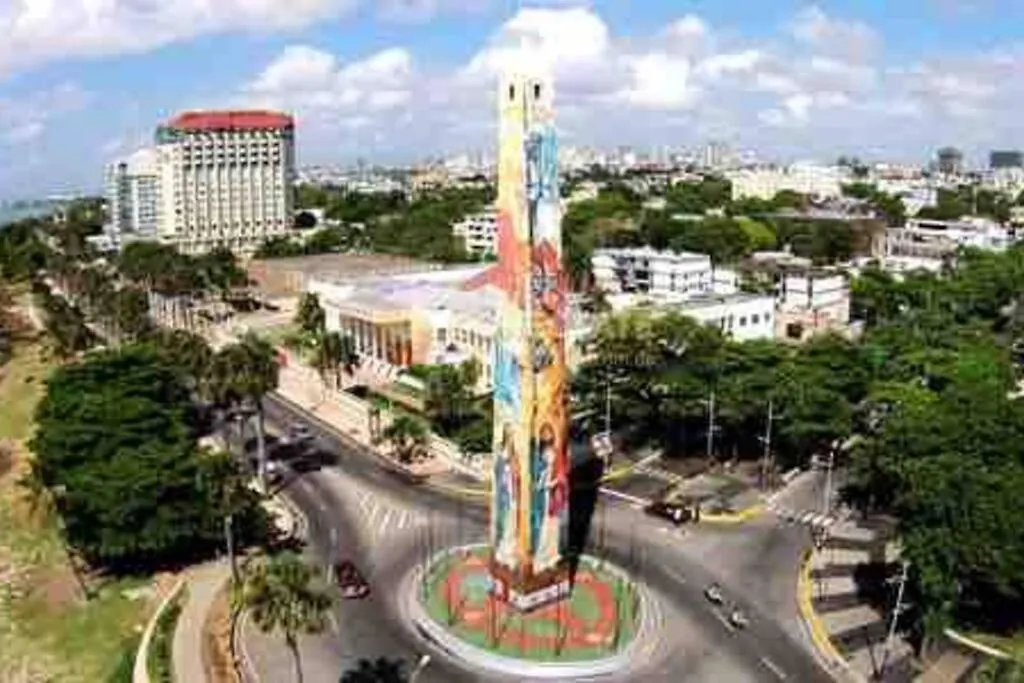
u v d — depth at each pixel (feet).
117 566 406.62
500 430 349.20
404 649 332.39
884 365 573.74
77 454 416.87
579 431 549.13
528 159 319.88
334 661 324.60
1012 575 310.65
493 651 326.03
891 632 329.93
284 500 468.75
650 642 334.65
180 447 408.87
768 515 442.91
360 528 435.12
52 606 383.24
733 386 497.87
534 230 325.01
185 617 355.56
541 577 354.54
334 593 371.15
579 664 317.42
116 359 500.74
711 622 348.79
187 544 411.75
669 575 384.88
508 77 319.27
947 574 318.04
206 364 527.81
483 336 654.53
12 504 493.77
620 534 423.23
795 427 474.08
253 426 589.73
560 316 341.41
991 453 374.43
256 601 288.71
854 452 459.73
